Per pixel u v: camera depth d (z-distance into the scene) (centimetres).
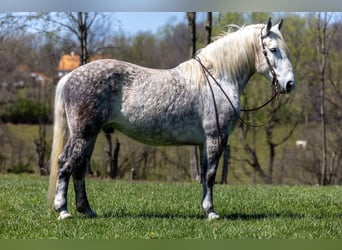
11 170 2772
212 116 912
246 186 1695
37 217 948
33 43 2872
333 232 855
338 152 3116
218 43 941
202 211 1007
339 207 1154
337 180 3112
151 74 905
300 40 3403
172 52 3397
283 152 3256
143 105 885
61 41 2473
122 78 888
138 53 2852
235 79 936
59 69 3153
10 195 1245
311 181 3241
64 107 899
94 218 922
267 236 812
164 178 2911
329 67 3161
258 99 3400
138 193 1366
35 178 2011
